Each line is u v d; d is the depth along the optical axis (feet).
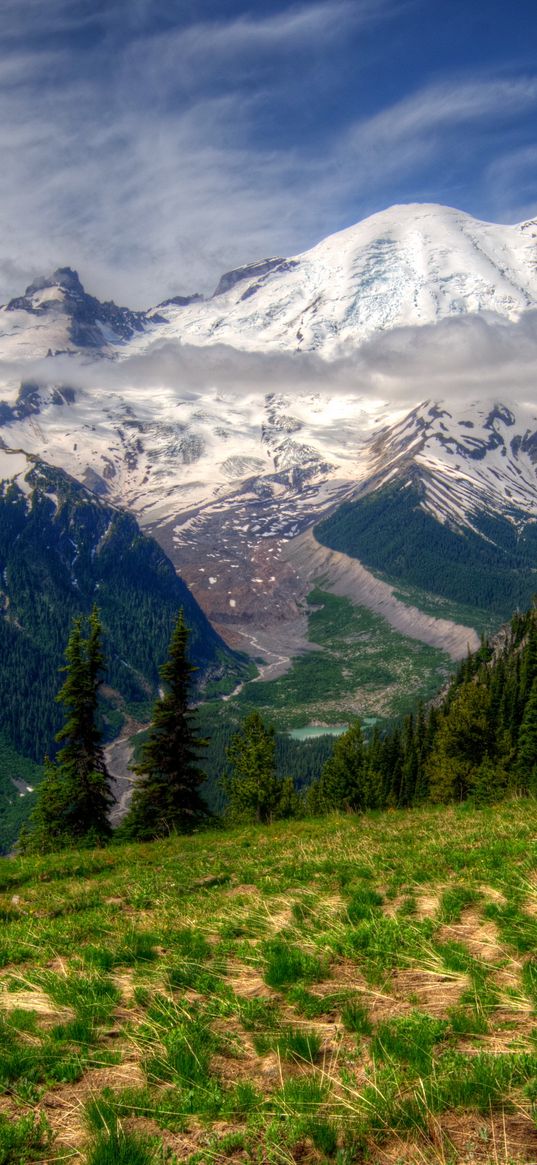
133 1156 18.97
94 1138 19.89
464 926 35.78
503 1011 25.70
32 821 136.87
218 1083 22.70
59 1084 23.76
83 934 45.11
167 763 139.44
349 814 112.37
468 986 28.22
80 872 80.02
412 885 44.96
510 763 179.73
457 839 59.21
